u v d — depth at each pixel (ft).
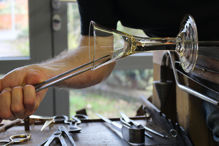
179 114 2.88
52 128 2.81
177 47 2.07
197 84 2.69
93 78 2.93
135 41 2.05
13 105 1.98
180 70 2.64
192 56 2.00
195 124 2.68
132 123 2.64
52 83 2.03
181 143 2.54
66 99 5.35
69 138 2.54
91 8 2.93
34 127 2.83
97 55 2.07
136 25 2.96
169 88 2.92
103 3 2.93
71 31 5.22
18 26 5.15
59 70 2.55
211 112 2.49
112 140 2.58
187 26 2.06
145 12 2.78
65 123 2.90
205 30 2.67
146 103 3.11
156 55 3.22
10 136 2.60
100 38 2.10
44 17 5.11
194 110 2.68
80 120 2.94
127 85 6.34
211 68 2.41
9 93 2.01
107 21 2.97
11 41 5.17
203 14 2.59
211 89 2.39
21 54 5.22
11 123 2.80
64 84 2.76
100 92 6.19
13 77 2.17
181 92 2.81
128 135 2.54
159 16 2.74
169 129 2.72
